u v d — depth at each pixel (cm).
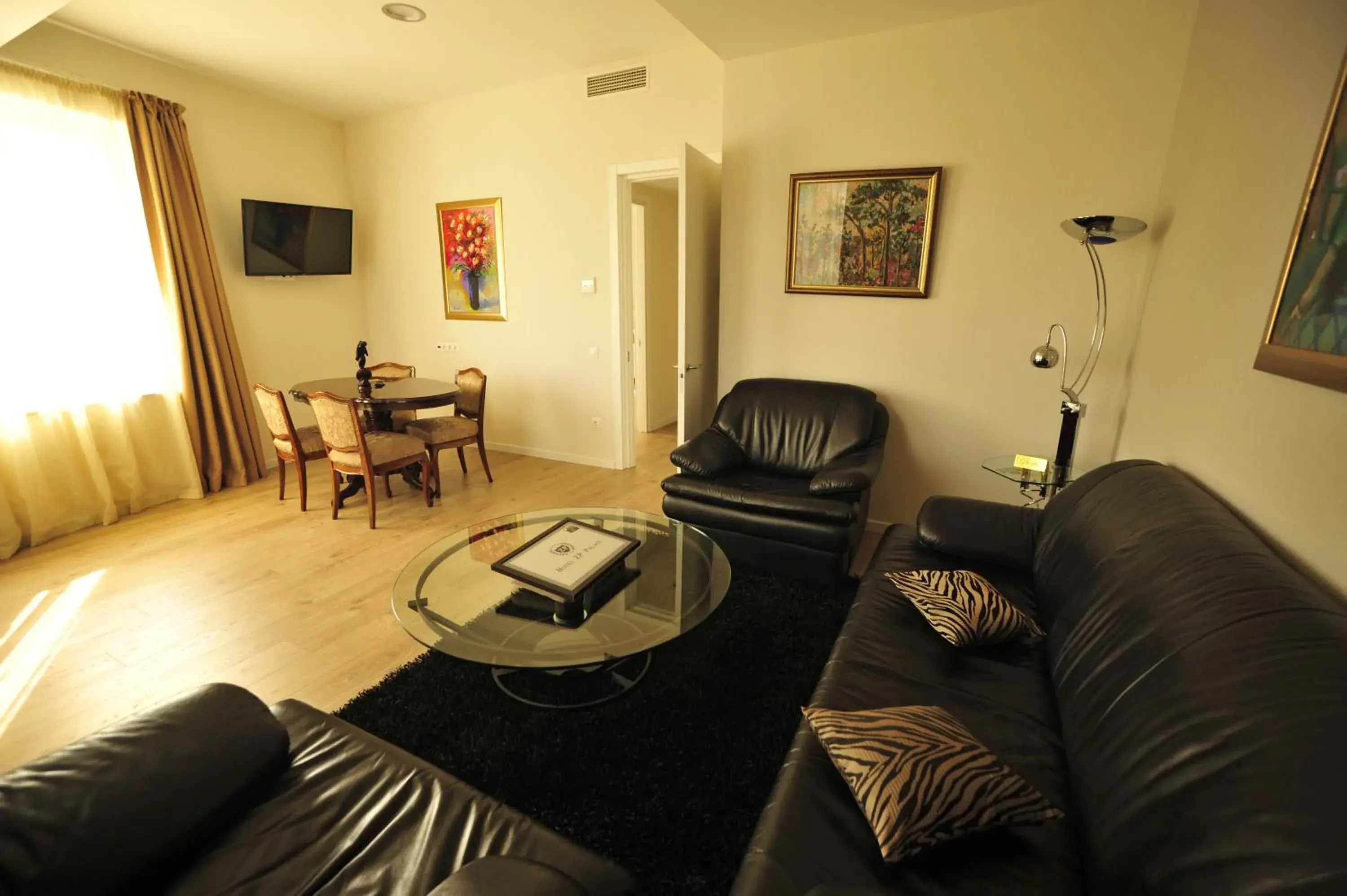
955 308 311
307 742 129
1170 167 250
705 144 385
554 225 453
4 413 316
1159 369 236
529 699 203
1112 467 201
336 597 274
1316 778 75
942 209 303
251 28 341
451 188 486
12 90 315
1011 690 151
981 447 319
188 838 104
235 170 439
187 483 404
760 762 175
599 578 187
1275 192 166
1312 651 92
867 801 109
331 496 412
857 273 326
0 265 315
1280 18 170
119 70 369
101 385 361
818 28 292
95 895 93
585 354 468
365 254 540
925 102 296
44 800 97
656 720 193
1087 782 112
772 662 222
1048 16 266
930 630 176
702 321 376
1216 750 89
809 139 324
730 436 343
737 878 103
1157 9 248
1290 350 140
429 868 101
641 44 369
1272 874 70
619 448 470
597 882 98
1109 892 92
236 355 429
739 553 294
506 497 410
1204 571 123
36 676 221
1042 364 251
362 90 443
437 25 338
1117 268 273
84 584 286
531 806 161
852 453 312
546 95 430
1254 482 159
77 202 343
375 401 367
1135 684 115
